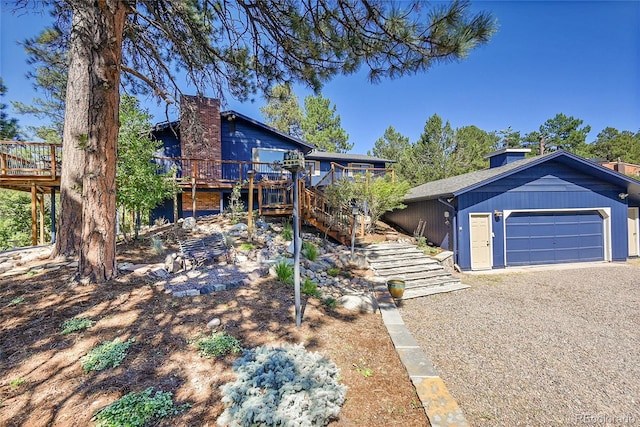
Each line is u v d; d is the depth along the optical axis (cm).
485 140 2711
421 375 308
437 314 552
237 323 367
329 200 974
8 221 1530
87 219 455
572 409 289
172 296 426
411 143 2892
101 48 428
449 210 980
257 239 805
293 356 288
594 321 519
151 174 706
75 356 285
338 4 449
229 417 213
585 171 1025
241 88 747
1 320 344
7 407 221
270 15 510
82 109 596
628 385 330
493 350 412
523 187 988
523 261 994
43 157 947
